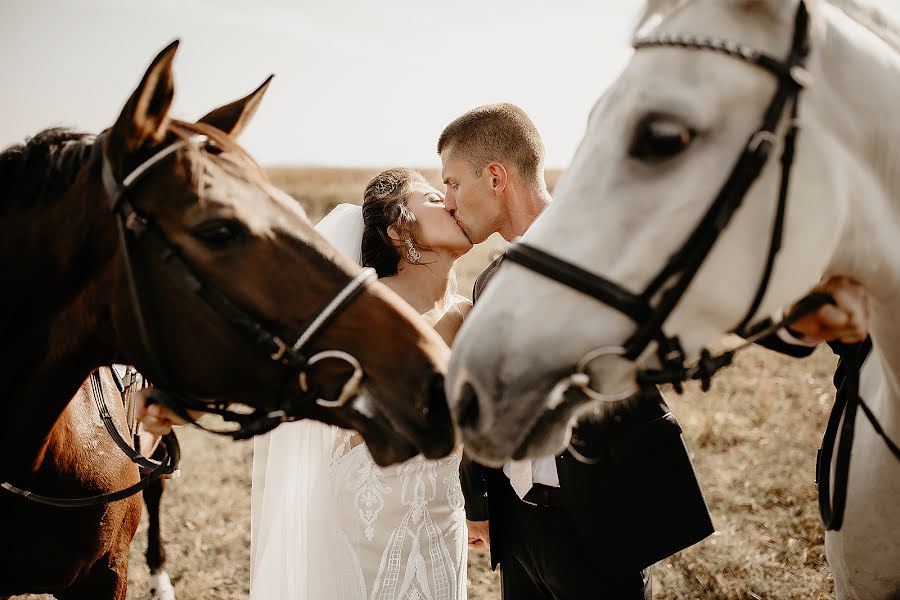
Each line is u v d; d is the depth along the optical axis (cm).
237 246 164
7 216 177
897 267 149
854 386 171
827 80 140
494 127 241
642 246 139
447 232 243
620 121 142
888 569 183
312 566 243
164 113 164
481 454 148
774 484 437
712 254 138
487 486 259
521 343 143
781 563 365
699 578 355
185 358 170
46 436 196
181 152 167
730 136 135
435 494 234
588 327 142
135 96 158
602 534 214
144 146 168
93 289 178
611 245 141
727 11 139
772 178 136
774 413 547
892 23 156
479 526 289
